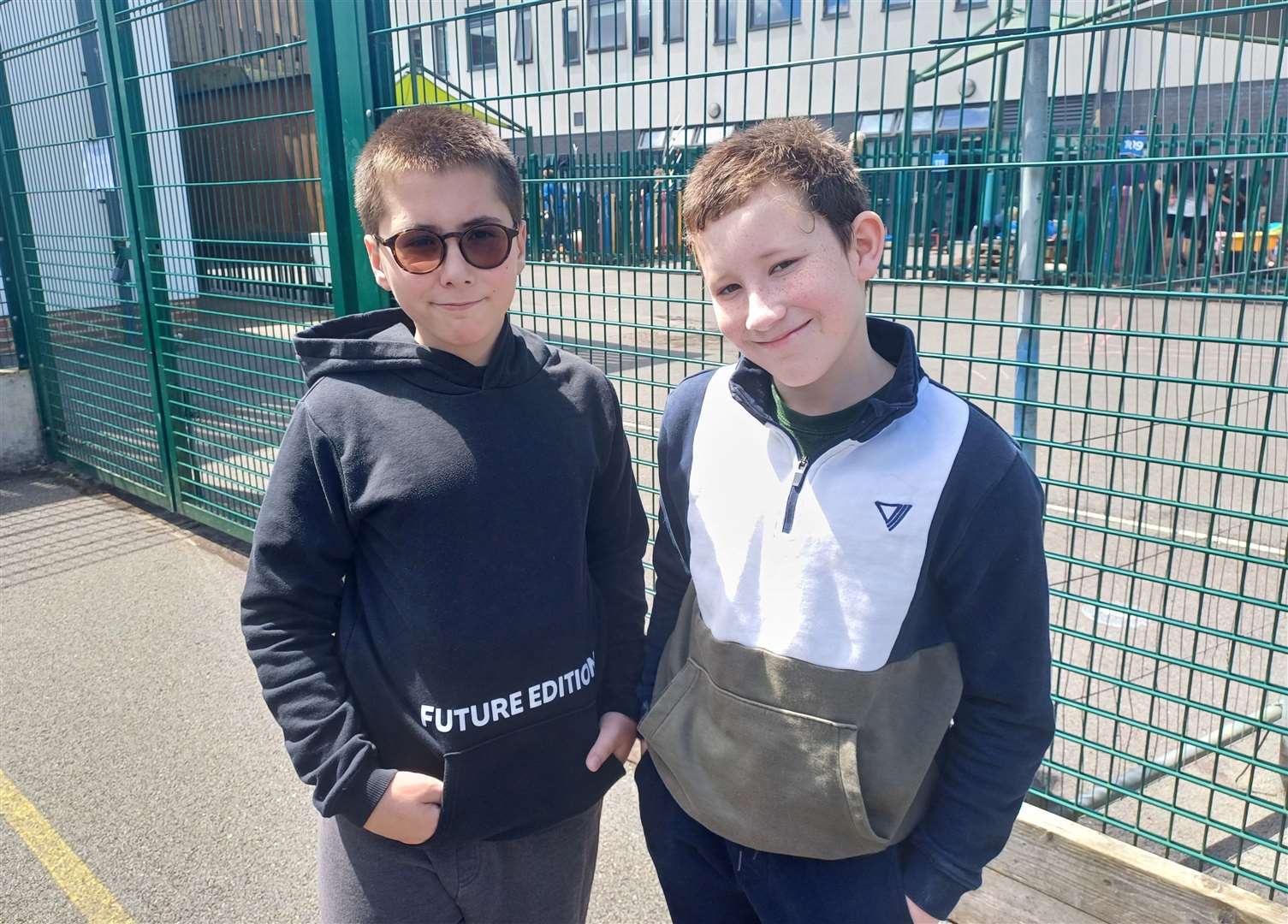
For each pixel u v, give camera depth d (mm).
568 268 2949
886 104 3455
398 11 3246
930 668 1347
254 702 3359
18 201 5715
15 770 2986
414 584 1451
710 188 1276
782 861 1435
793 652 1346
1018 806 1367
